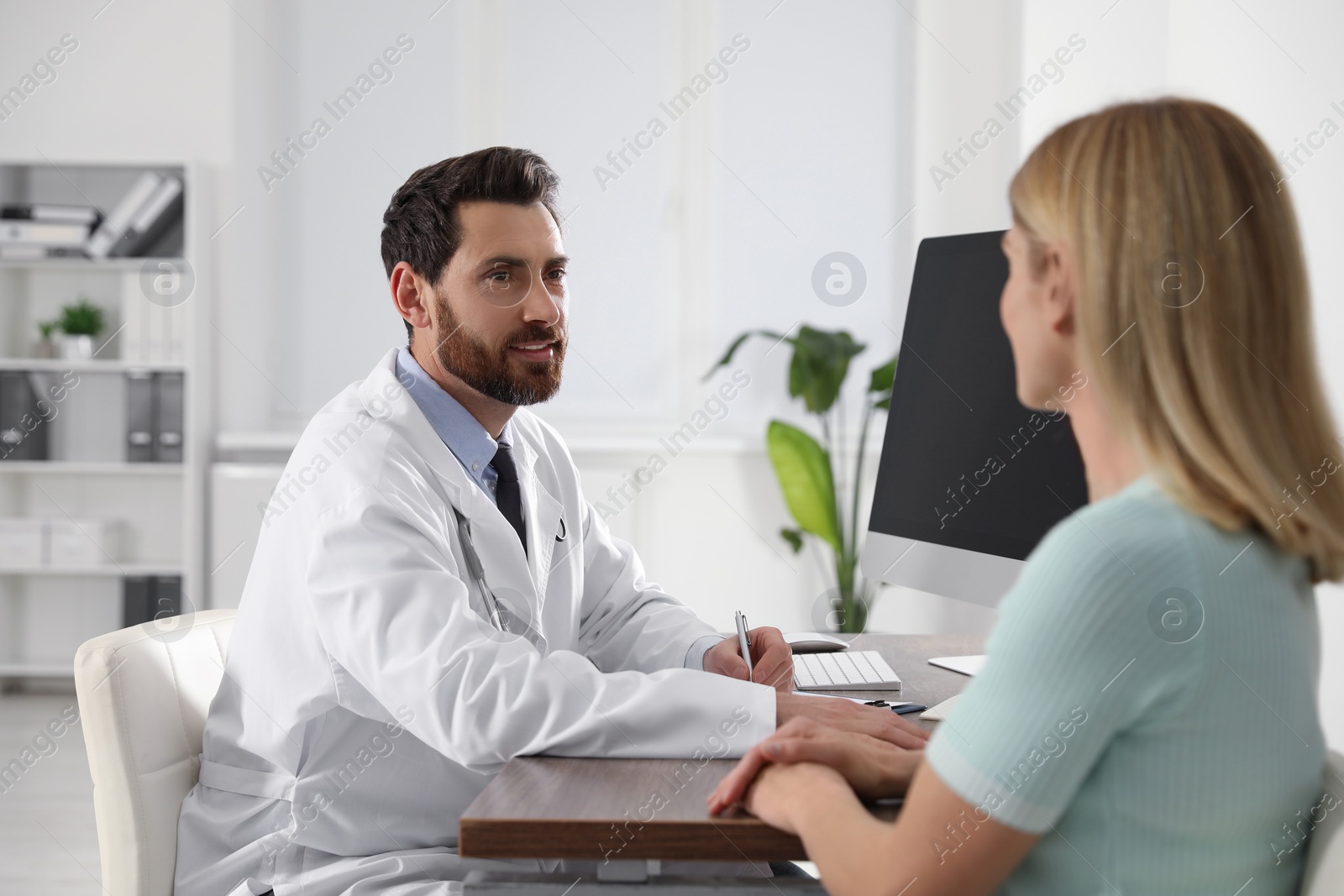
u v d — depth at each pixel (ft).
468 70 12.46
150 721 3.76
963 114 11.91
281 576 3.93
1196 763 2.11
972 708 2.19
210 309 11.85
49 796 9.09
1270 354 2.20
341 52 12.45
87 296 12.28
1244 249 2.20
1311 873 2.23
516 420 4.99
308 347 12.59
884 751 2.75
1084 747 2.08
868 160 12.29
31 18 11.72
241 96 11.95
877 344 12.33
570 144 12.50
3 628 12.10
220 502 11.55
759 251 12.45
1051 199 2.40
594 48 12.45
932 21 11.93
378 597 3.48
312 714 3.82
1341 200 6.82
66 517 12.18
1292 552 2.19
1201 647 2.07
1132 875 2.16
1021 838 2.13
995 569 4.01
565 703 3.12
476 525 4.16
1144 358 2.21
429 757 3.83
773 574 12.03
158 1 11.74
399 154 12.52
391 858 3.59
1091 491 2.43
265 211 12.42
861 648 4.82
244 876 3.71
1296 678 2.19
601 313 12.57
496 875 2.75
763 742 2.70
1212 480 2.16
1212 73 9.02
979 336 4.26
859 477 10.78
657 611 4.80
